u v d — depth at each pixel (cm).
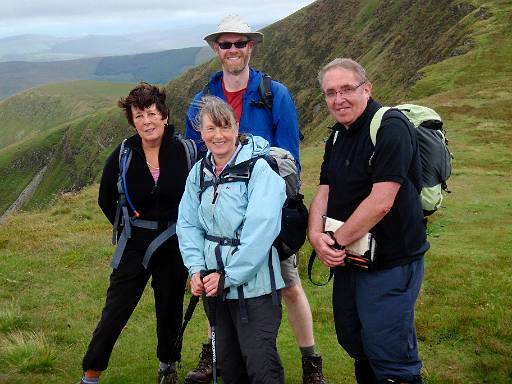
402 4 6288
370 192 241
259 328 244
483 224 731
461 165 1220
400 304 240
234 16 289
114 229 289
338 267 259
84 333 383
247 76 298
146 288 472
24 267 552
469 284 472
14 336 355
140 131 275
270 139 295
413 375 245
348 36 6881
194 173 258
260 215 237
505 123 1627
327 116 4738
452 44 3519
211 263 247
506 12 3253
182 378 315
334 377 320
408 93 2552
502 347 349
